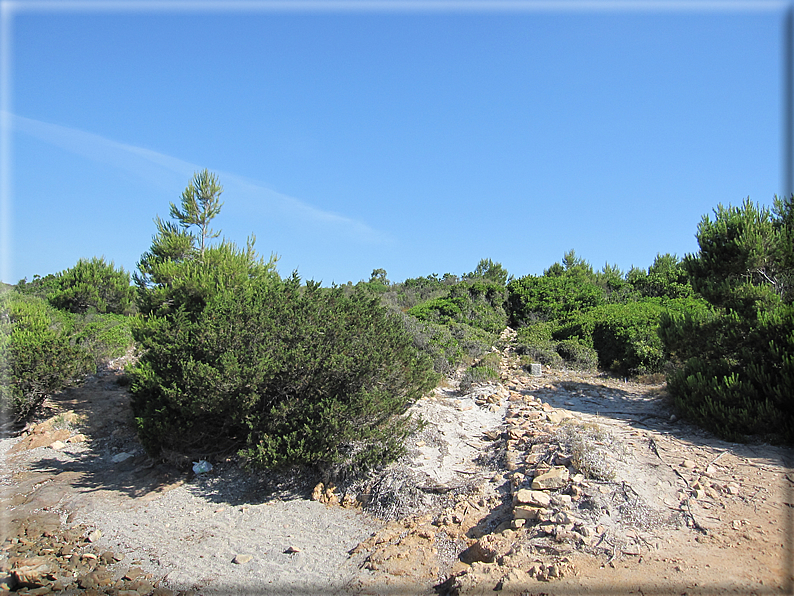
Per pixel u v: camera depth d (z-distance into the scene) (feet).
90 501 27.71
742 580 14.47
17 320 45.19
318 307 31.65
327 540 22.12
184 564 20.95
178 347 29.48
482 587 15.53
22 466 33.50
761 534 17.02
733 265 33.12
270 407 28.37
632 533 17.62
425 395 36.32
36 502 27.68
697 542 16.89
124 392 47.14
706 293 33.53
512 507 20.76
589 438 25.29
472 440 30.35
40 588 19.33
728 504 19.33
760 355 29.53
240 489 27.99
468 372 42.96
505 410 34.99
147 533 23.90
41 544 23.07
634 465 22.99
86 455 35.58
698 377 30.32
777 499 19.38
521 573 15.80
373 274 140.26
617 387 42.01
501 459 26.37
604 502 19.63
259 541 22.48
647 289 79.97
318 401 27.81
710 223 35.01
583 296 75.77
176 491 28.30
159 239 44.83
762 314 29.76
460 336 55.77
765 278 33.30
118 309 70.85
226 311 30.42
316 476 27.50
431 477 25.64
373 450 25.79
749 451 24.59
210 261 41.88
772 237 31.89
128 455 34.81
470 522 20.94
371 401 26.78
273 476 28.45
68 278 69.26
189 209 45.14
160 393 30.17
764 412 25.85
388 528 22.26
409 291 110.63
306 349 28.50
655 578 14.93
